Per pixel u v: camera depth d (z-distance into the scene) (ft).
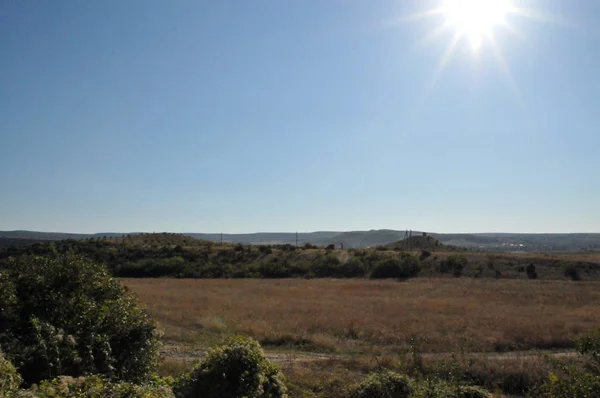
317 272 208.74
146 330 31.83
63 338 27.53
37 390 20.20
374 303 97.96
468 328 65.10
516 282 160.35
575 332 61.57
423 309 87.76
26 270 31.71
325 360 45.96
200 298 105.60
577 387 23.35
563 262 193.88
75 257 34.22
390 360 44.57
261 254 239.91
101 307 30.91
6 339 27.04
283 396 28.89
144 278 197.57
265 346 56.08
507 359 43.93
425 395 29.22
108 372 28.19
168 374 37.91
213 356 28.45
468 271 195.31
